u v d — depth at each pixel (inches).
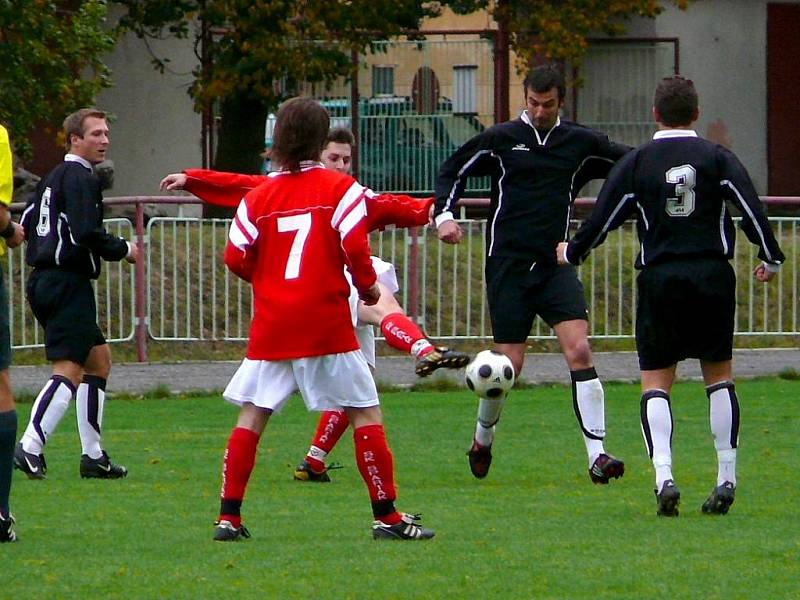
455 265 1745.8
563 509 883.4
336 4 2347.4
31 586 669.9
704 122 2972.4
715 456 1105.4
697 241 839.1
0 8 1966.0
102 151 1016.9
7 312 760.3
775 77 3002.0
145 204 1707.7
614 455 1122.0
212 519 850.1
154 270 1717.5
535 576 688.4
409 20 2556.6
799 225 1801.2
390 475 774.5
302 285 746.2
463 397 1509.6
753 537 784.9
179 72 2792.8
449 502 911.0
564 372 1660.9
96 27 2111.2
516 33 2559.1
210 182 964.6
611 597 648.4
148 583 674.8
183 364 1701.5
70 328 1012.5
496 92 2733.8
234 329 1739.7
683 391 1545.3
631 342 1798.7
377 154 2792.8
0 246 764.6
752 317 1803.6
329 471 1066.7
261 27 2340.1
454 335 1743.4
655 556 733.9
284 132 753.6
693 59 2952.8
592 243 866.8
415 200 1015.0
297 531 808.9
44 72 2058.3
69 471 1050.1
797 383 1601.9
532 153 1008.2
